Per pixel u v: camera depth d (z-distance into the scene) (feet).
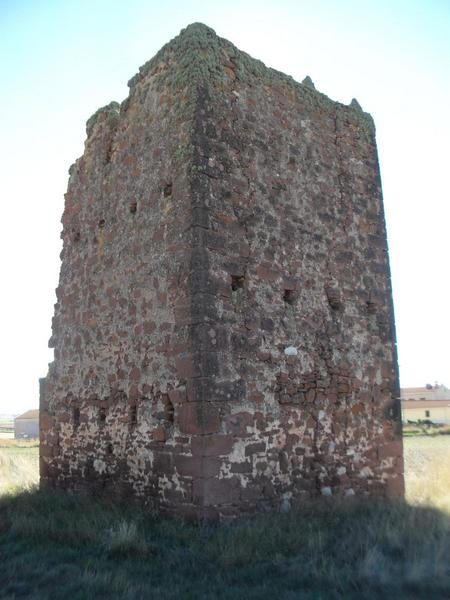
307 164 33.76
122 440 30.30
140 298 30.42
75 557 21.59
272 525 24.88
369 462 33.04
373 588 18.15
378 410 34.30
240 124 30.53
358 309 34.55
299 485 28.94
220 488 25.34
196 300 26.55
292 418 29.30
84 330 35.37
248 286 28.66
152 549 22.18
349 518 26.73
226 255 27.99
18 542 23.67
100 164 36.96
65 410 36.24
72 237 38.68
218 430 25.76
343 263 34.30
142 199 31.71
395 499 31.22
